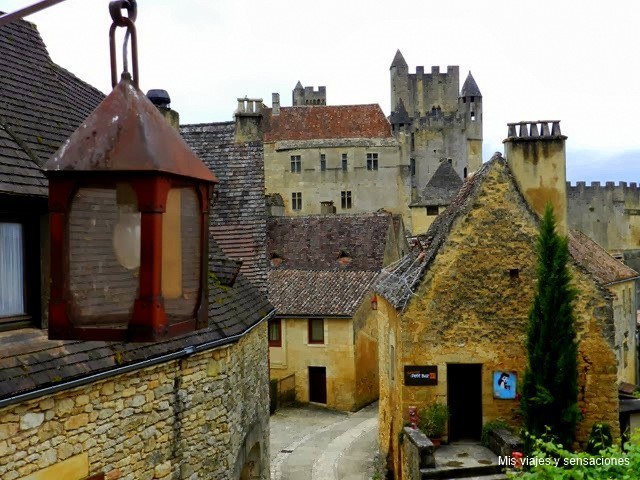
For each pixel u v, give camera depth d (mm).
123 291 3463
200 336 8562
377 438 21656
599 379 14102
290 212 63219
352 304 27000
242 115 16328
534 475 7285
